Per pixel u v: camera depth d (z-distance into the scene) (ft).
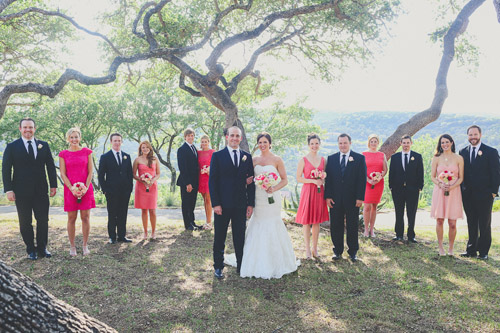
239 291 14.90
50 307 6.33
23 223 17.89
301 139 110.01
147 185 22.72
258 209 17.30
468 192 20.01
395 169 24.41
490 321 12.13
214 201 16.47
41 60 62.64
